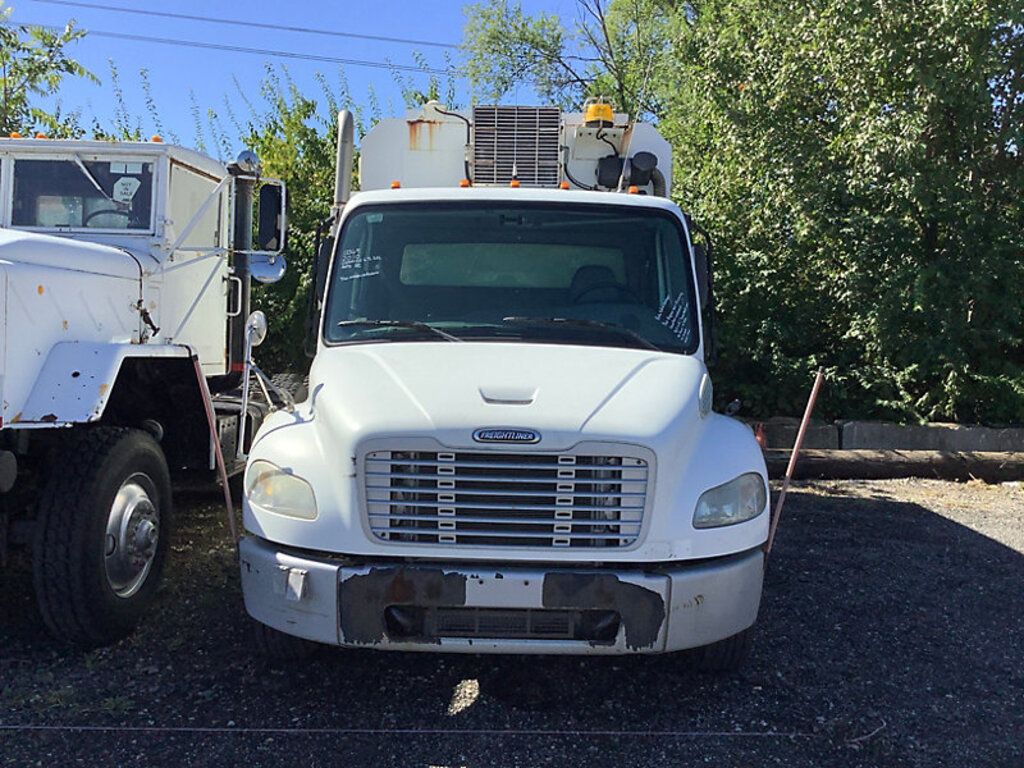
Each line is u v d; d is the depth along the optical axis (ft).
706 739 11.50
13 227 17.37
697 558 11.53
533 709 12.25
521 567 11.26
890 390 32.86
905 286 31.71
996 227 31.86
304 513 11.55
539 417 11.39
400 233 15.21
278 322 34.73
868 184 31.78
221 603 15.79
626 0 72.84
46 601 12.96
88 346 13.39
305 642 12.98
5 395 12.00
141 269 16.07
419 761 10.83
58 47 35.22
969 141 31.63
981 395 32.68
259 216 17.15
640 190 18.88
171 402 17.47
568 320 14.37
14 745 10.89
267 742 11.19
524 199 15.43
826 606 16.67
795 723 12.00
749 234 34.65
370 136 19.95
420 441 11.19
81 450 13.41
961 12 28.71
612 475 11.34
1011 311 31.76
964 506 26.03
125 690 12.44
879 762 11.05
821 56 32.55
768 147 33.17
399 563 11.33
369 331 14.29
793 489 27.84
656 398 12.23
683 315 14.76
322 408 12.23
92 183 17.34
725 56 35.14
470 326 14.29
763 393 33.73
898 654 14.51
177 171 17.98
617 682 13.12
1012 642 15.21
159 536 15.01
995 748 11.50
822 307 34.81
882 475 29.73
